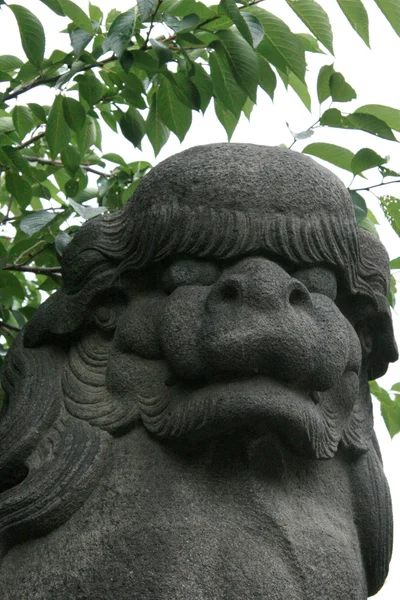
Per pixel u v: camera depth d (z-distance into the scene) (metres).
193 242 2.17
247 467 2.13
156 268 2.24
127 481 2.13
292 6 2.77
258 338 2.04
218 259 2.16
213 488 2.12
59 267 3.22
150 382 2.21
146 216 2.23
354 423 2.32
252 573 2.02
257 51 2.79
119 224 2.31
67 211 2.95
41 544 2.11
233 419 2.05
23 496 2.13
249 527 2.07
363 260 2.34
